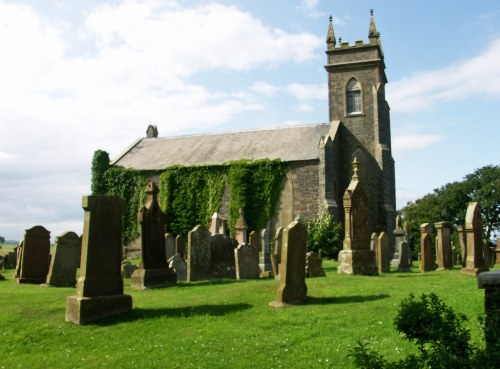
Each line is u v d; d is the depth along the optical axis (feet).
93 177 151.64
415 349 25.03
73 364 27.81
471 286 41.98
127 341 30.76
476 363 14.26
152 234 52.01
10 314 36.35
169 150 158.61
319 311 34.55
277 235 69.31
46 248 61.93
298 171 135.03
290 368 24.76
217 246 61.77
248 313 35.24
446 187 197.26
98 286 35.76
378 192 146.30
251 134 155.74
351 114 152.76
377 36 153.79
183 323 33.60
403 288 43.11
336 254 110.63
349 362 24.54
